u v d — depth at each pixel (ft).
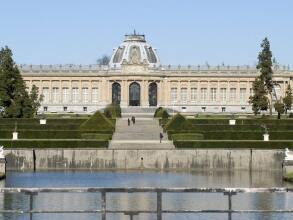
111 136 498.69
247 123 556.92
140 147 444.14
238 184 330.75
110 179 353.92
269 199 246.27
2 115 603.26
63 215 201.26
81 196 250.98
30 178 358.23
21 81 606.96
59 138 483.10
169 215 204.23
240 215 205.16
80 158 425.28
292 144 433.89
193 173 396.98
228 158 426.10
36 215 199.21
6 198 246.06
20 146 432.66
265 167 426.51
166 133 513.04
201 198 245.45
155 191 116.57
